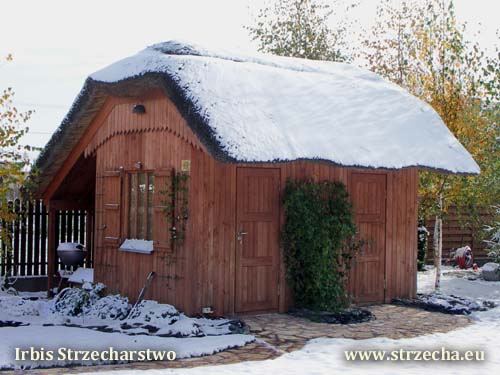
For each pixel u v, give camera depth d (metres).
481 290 15.42
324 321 10.93
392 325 10.91
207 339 9.27
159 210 11.23
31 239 15.52
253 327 10.31
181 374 7.53
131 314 10.87
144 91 11.51
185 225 10.75
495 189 16.33
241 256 11.06
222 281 10.85
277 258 11.46
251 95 11.39
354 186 12.53
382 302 12.97
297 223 11.34
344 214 11.94
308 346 9.12
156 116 11.49
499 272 16.75
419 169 13.34
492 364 8.42
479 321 11.45
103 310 11.33
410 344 9.45
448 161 13.10
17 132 13.34
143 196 11.94
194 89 10.52
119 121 12.46
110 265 12.51
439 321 11.37
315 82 13.19
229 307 10.91
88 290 12.53
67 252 14.69
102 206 12.84
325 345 9.19
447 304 12.58
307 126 11.56
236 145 10.07
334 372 7.77
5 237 13.70
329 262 11.58
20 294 14.88
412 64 17.91
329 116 12.26
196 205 10.66
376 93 13.91
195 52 12.16
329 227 11.68
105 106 12.80
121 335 9.54
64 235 15.91
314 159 10.95
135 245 11.84
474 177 16.16
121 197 12.33
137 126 11.96
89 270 14.17
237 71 11.77
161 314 10.41
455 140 13.80
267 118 11.09
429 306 12.56
